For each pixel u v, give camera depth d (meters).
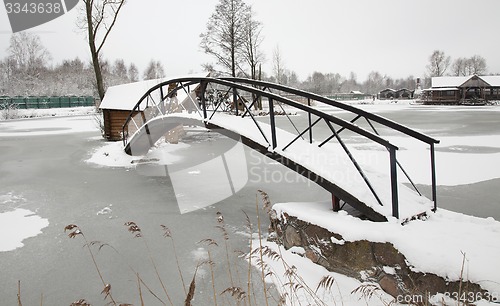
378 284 3.30
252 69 31.09
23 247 4.93
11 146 14.82
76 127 23.19
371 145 12.40
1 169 10.38
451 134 15.01
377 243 3.34
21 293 3.74
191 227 5.57
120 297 3.61
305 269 3.90
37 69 57.34
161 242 5.00
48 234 5.39
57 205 6.88
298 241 4.23
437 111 32.84
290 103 4.79
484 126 18.12
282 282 3.72
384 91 76.56
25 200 7.25
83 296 3.66
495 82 48.97
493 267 2.67
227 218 5.96
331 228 3.78
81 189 8.08
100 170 10.11
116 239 5.15
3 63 56.81
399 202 4.09
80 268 4.29
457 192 6.65
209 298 3.53
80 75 61.44
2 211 6.54
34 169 10.34
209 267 4.21
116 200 7.16
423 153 10.64
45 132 20.14
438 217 3.93
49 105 43.41
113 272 4.18
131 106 14.81
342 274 3.66
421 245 3.07
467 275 2.68
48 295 3.70
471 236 3.27
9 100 39.50
